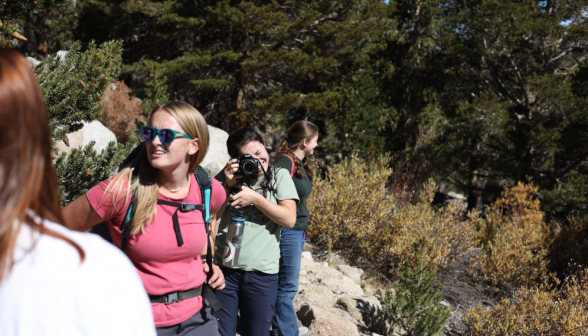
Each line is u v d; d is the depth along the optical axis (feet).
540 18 55.47
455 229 23.30
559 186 53.83
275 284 8.08
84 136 19.97
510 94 61.87
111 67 10.90
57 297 1.80
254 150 7.90
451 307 18.11
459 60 61.77
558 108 52.24
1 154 1.74
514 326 14.57
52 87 10.04
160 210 5.01
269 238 7.95
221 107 58.03
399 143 57.57
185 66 47.98
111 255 2.08
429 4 59.21
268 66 49.39
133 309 2.07
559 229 34.86
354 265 19.72
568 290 18.60
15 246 1.77
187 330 5.33
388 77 60.44
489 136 59.31
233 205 7.27
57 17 62.80
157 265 5.05
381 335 13.07
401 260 18.75
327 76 56.59
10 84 1.72
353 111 48.11
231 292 7.91
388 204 22.49
